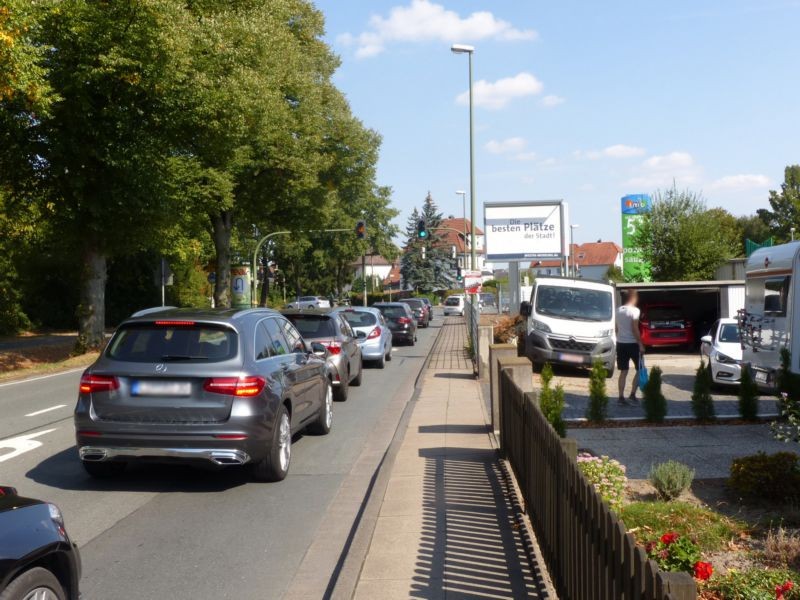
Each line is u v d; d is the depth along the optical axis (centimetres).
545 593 473
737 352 1582
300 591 520
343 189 4200
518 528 610
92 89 2189
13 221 3422
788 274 1149
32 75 1697
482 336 1841
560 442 453
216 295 3731
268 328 897
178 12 2131
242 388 760
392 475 811
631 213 4194
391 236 7275
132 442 752
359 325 2159
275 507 729
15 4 1552
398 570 525
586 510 373
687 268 4022
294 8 3472
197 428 749
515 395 728
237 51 2397
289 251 7125
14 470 888
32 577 353
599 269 11831
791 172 6419
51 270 4509
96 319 2666
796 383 1030
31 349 2650
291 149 3331
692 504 680
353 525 671
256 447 769
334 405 1434
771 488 691
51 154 2228
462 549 565
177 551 602
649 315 2727
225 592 518
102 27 2036
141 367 762
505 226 3212
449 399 1445
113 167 2350
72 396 1591
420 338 3794
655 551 485
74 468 896
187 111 2295
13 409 1412
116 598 506
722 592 466
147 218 2516
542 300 2008
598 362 1126
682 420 1136
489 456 897
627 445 963
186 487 806
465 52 2738
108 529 659
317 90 3447
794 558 544
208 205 3027
